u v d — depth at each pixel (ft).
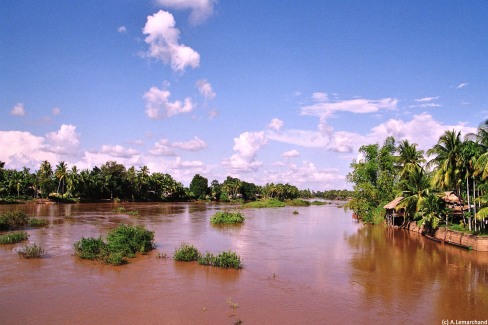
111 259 75.56
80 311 49.44
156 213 222.48
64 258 79.82
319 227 160.35
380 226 170.30
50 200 292.61
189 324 45.96
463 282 67.82
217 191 477.36
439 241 119.44
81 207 255.09
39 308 50.29
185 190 445.37
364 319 49.39
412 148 168.55
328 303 55.31
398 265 81.66
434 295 60.03
